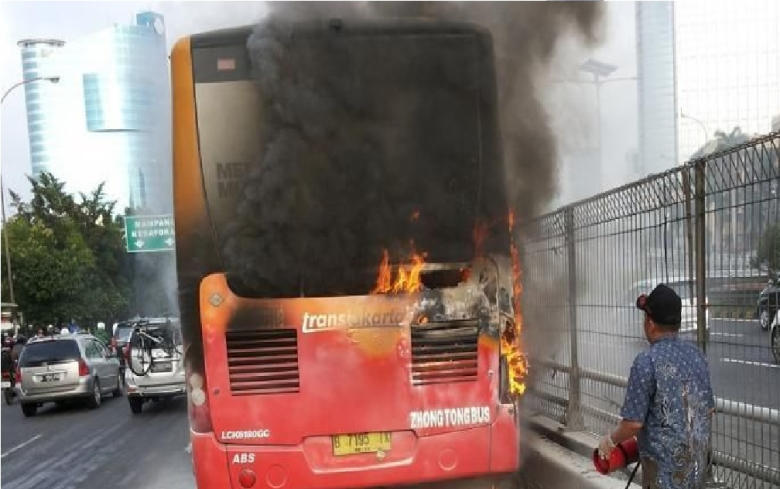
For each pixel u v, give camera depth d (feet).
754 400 13.61
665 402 11.21
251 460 16.10
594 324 21.40
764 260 13.23
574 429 22.98
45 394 50.39
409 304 16.71
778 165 12.77
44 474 29.30
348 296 16.49
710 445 13.57
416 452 16.52
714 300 14.82
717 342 14.74
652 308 11.76
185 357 16.34
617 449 11.91
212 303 16.26
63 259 126.93
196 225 16.39
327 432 16.26
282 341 16.31
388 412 16.46
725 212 14.42
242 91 16.62
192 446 16.37
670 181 16.48
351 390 16.39
